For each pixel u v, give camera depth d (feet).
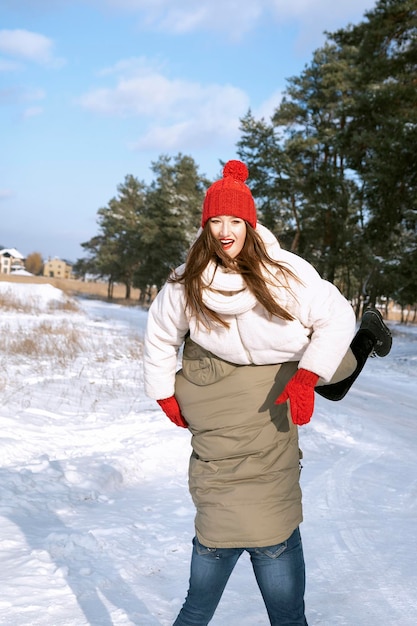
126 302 210.79
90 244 305.53
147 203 220.02
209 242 7.59
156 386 8.32
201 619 8.05
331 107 133.49
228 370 7.93
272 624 7.97
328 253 134.31
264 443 7.85
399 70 86.79
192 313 7.80
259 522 7.63
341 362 8.07
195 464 8.21
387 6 86.79
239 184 7.80
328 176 127.54
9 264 530.27
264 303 7.41
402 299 77.56
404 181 84.12
